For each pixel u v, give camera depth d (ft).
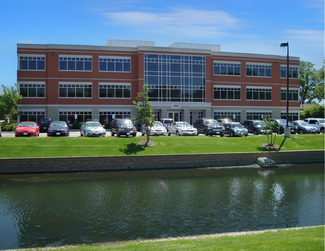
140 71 143.23
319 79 222.28
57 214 37.81
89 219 36.29
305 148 82.17
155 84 144.77
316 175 61.62
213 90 157.17
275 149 79.20
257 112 164.04
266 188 51.57
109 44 157.48
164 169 65.57
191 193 47.91
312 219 37.68
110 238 30.96
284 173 63.26
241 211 40.14
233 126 101.09
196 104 149.28
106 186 51.13
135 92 146.61
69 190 48.44
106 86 144.25
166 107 145.28
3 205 40.96
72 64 140.87
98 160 62.44
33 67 138.31
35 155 63.77
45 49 138.92
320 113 180.65
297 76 171.01
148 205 41.83
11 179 54.95
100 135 83.05
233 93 160.04
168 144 77.00
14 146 67.36
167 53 146.20
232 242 25.48
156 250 23.91
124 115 146.00
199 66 150.20
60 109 139.74
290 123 117.29
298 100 171.32
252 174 62.03
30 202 42.24
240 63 160.86
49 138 75.36
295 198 46.19
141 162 64.85
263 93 164.96
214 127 97.55
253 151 76.59
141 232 32.65
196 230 33.55
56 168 60.44
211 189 50.39
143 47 143.64
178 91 147.33
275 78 166.81
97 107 143.33
